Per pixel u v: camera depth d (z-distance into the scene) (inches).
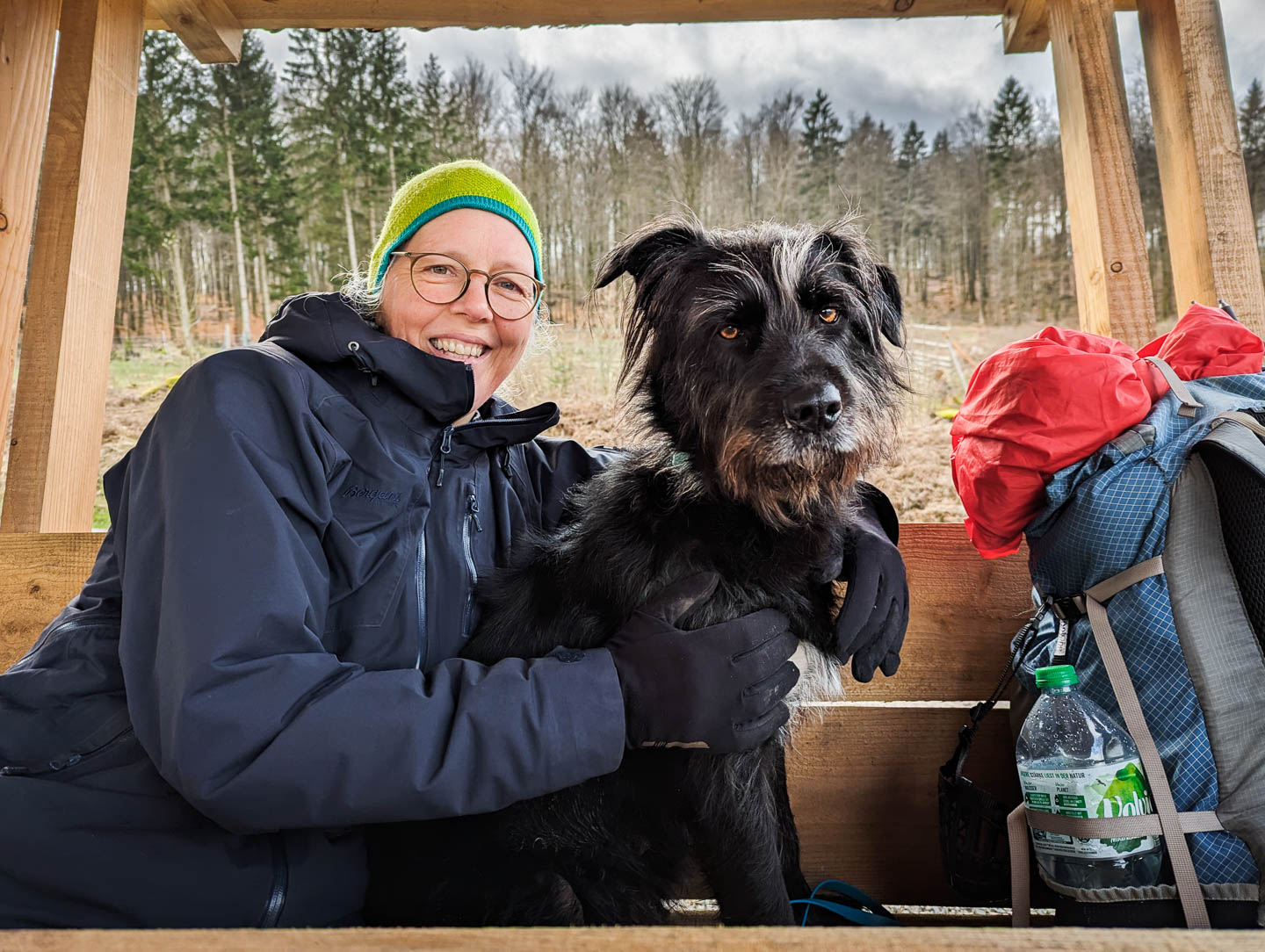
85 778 56.4
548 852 71.8
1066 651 68.1
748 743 61.0
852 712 88.8
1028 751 67.2
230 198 467.8
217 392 59.4
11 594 92.5
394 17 109.7
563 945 29.6
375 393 68.9
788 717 66.8
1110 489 64.2
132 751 57.8
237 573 53.5
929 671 88.7
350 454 66.0
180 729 49.7
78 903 54.4
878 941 29.5
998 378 70.2
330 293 71.5
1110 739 62.9
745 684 60.1
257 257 465.4
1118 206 94.7
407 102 502.6
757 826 70.4
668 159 546.6
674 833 74.8
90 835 54.5
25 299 111.6
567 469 96.3
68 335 98.0
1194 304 81.4
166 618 52.9
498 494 82.1
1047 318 496.1
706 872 72.2
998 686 79.4
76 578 92.0
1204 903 58.3
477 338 77.8
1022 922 67.5
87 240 100.7
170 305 454.6
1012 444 67.6
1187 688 61.4
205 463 56.4
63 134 99.9
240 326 447.5
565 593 74.3
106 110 103.0
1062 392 65.6
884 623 71.7
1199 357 74.0
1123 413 65.0
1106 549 64.4
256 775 49.8
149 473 58.4
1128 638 63.9
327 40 489.7
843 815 88.0
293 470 60.7
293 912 58.6
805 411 70.4
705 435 76.0
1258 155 424.5
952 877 78.9
